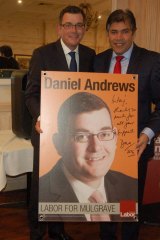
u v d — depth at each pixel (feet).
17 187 10.73
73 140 5.38
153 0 8.73
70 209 5.46
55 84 5.34
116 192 5.49
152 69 5.65
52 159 5.38
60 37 6.29
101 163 5.43
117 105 5.44
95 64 6.29
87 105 5.38
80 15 5.95
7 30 34.76
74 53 6.27
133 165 5.50
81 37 6.09
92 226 8.55
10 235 8.09
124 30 5.63
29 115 7.38
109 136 5.43
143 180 6.15
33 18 34.91
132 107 5.48
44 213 5.45
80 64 6.36
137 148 5.50
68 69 6.22
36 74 6.20
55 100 5.34
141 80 5.69
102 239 7.01
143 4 8.75
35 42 36.06
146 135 5.65
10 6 29.17
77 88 5.36
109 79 5.40
